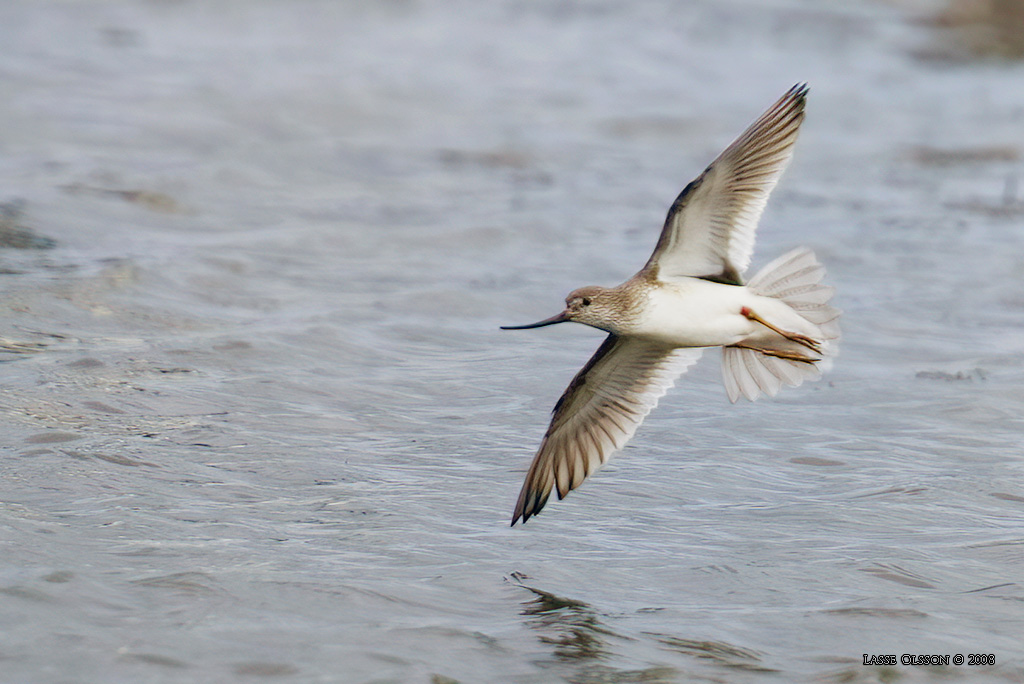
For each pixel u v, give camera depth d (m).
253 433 12.23
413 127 29.55
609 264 20.11
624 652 8.52
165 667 7.97
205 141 26.80
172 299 16.83
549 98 33.38
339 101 30.97
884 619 9.10
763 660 8.49
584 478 10.07
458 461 11.95
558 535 10.41
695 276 9.48
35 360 13.88
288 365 14.57
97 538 9.70
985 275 19.92
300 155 26.36
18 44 34.91
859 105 34.34
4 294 16.09
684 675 8.26
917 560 10.06
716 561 10.01
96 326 15.38
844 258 20.84
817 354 9.70
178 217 21.39
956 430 13.23
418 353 15.55
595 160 27.72
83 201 21.22
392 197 23.95
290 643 8.37
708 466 12.10
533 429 12.97
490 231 21.72
